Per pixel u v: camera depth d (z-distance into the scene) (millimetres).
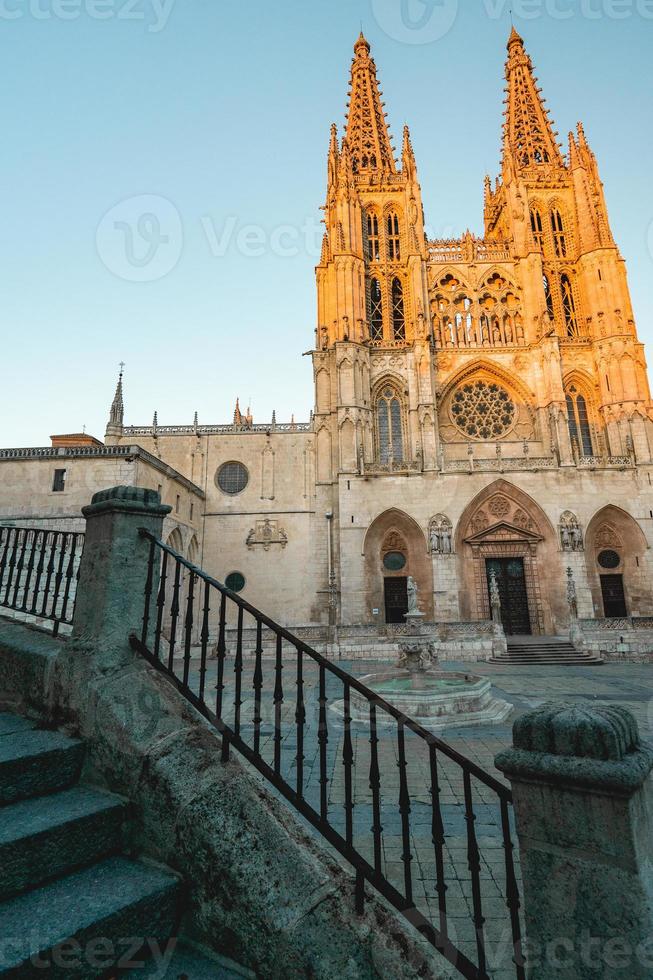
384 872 7035
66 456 38219
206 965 3969
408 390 52062
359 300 53781
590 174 56906
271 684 23094
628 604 45219
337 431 51094
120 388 55750
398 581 47750
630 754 3348
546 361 50406
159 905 4109
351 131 68000
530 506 47344
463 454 51406
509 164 59375
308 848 4289
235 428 54438
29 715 6160
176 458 53750
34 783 4895
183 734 5152
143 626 6020
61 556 7398
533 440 50719
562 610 44562
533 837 3449
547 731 3525
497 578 47406
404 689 17562
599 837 3203
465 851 7625
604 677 28500
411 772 11336
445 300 55625
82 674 5633
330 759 12297
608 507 46344
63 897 3951
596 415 51625
